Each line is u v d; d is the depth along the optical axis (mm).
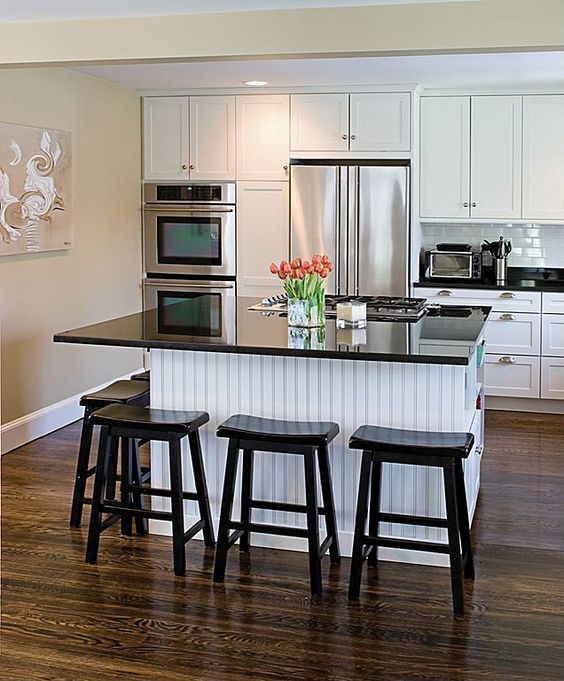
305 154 6906
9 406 5688
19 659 3127
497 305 6762
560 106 6793
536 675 3023
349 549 4043
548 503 4746
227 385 4152
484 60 5621
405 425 3959
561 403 6797
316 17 4227
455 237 7395
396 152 6758
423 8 4117
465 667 3074
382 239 6801
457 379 3879
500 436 6117
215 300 5473
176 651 3184
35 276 5914
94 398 4266
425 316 4824
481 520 4492
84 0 4082
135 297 7328
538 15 4012
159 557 4020
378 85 6699
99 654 3162
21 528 4352
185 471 4281
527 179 6895
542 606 3543
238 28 4312
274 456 4133
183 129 7145
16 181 5570
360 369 3986
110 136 6812
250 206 7074
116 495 4859
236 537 3811
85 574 3830
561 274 7262
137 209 7305
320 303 4309
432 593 3666
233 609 3506
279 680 2990
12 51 4562
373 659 3127
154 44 4418
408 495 3988
